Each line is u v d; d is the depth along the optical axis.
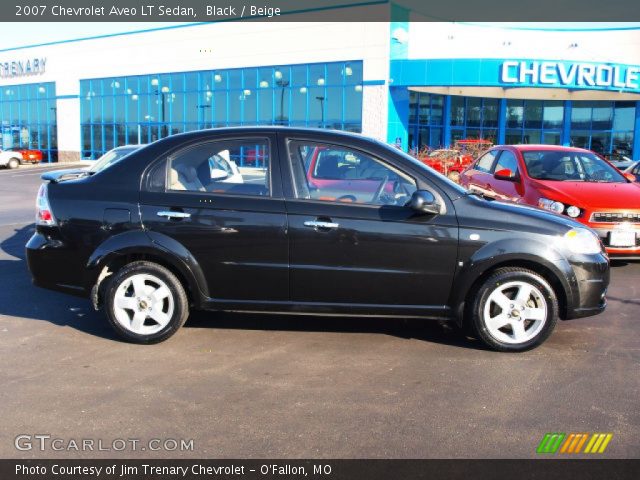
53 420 3.47
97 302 4.77
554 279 4.63
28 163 37.31
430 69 26.84
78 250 4.72
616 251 7.18
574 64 26.16
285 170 4.68
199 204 4.65
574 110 32.53
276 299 4.70
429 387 3.97
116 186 4.76
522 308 4.60
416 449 3.18
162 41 34.47
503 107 32.22
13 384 3.96
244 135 4.77
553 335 5.08
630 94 29.30
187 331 5.08
